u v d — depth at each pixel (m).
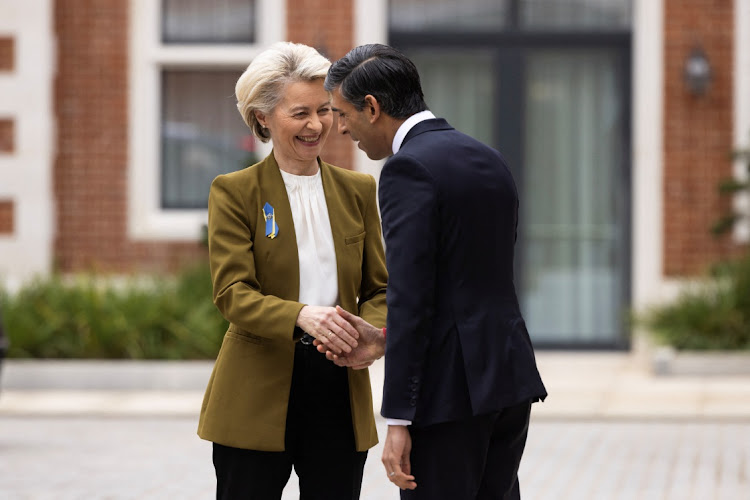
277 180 6.83
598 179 22.80
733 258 21.70
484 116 22.81
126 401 18.20
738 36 21.61
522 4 22.62
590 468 13.38
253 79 6.70
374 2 21.97
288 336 6.45
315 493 6.91
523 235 22.97
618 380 19.86
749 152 20.81
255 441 6.66
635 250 21.98
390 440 6.29
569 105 22.73
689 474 13.02
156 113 22.39
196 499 11.76
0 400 18.27
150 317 20.02
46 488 12.24
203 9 22.55
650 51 21.72
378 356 6.56
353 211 7.03
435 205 6.28
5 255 21.84
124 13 22.20
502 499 6.69
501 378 6.34
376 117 6.54
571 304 22.98
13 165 21.86
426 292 6.25
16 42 21.80
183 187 22.80
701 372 20.05
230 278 6.62
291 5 22.08
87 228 22.23
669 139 21.78
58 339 19.94
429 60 22.77
